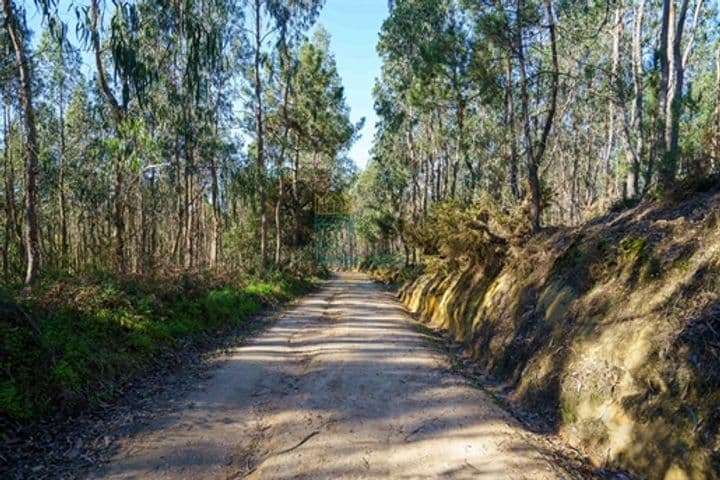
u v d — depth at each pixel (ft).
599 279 21.09
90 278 31.17
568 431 16.56
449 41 48.57
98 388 19.53
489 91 45.62
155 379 22.88
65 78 80.94
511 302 28.73
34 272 31.27
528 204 36.11
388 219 127.65
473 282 39.14
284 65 80.53
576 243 25.58
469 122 77.61
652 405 13.92
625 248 20.61
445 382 23.29
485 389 22.88
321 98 92.07
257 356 28.76
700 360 13.34
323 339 34.45
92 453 14.64
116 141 38.27
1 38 37.35
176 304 34.40
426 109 63.93
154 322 29.07
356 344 32.45
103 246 46.19
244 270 71.51
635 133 58.39
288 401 20.27
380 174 143.54
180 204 62.39
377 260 149.79
